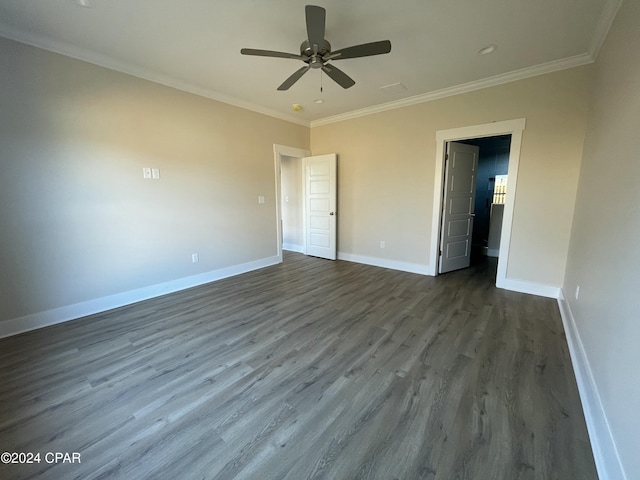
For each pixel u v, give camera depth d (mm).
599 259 1864
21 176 2484
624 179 1538
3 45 2326
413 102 4074
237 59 2881
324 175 5184
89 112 2809
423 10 2113
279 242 5090
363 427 1514
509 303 3154
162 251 3508
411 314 2908
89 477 1249
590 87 2846
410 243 4441
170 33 2422
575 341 2178
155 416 1597
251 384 1861
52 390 1812
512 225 3469
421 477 1241
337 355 2188
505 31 2391
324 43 2064
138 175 3211
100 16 2182
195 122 3668
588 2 2010
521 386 1822
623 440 1119
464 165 4281
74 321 2789
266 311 3016
